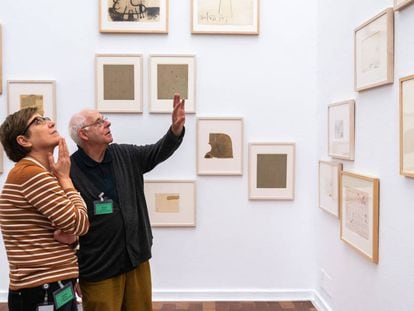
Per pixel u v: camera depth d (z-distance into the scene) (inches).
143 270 93.0
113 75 129.6
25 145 67.4
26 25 128.6
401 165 75.4
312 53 132.1
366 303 93.1
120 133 131.4
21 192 64.7
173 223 132.9
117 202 86.9
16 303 66.1
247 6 130.6
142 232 91.3
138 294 92.2
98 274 84.9
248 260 134.7
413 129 71.6
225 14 130.3
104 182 86.5
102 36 130.1
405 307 75.6
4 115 129.5
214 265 134.6
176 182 132.3
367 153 92.5
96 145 85.9
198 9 130.0
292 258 134.9
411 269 73.4
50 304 65.9
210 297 134.4
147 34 130.5
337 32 111.7
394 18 79.3
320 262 127.3
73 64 130.0
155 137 131.6
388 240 82.3
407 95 73.5
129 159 92.0
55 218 65.1
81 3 129.3
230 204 134.0
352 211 98.9
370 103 90.9
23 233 65.5
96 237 84.8
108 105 129.9
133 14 129.3
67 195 68.9
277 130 133.0
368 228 89.8
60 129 130.3
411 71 73.2
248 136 133.0
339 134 108.3
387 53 80.5
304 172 134.1
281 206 134.4
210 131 132.0
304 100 132.9
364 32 91.7
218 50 131.5
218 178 133.4
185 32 131.0
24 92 128.7
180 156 132.9
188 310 127.3
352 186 98.7
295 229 134.8
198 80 131.8
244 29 130.6
